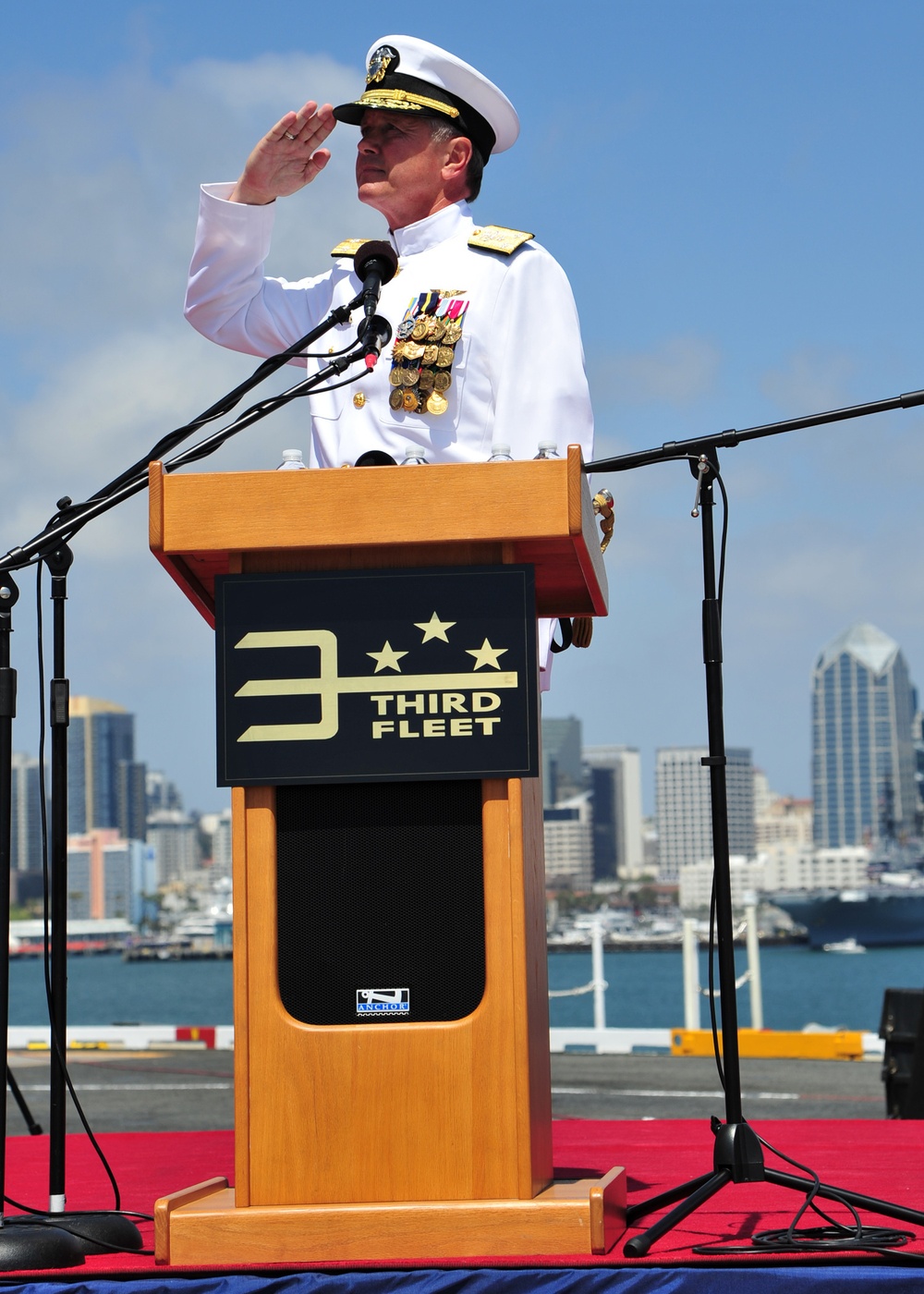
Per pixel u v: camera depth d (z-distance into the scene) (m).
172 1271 5.77
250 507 6.10
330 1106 5.98
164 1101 23.72
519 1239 5.83
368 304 7.55
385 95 8.94
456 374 8.66
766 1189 8.14
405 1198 5.93
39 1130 12.34
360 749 6.04
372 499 6.07
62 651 6.90
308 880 6.12
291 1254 5.84
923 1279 5.57
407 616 6.08
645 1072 29.31
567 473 6.00
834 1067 30.34
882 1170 9.20
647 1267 5.68
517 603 6.05
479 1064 5.96
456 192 9.17
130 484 7.13
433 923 6.07
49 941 6.91
